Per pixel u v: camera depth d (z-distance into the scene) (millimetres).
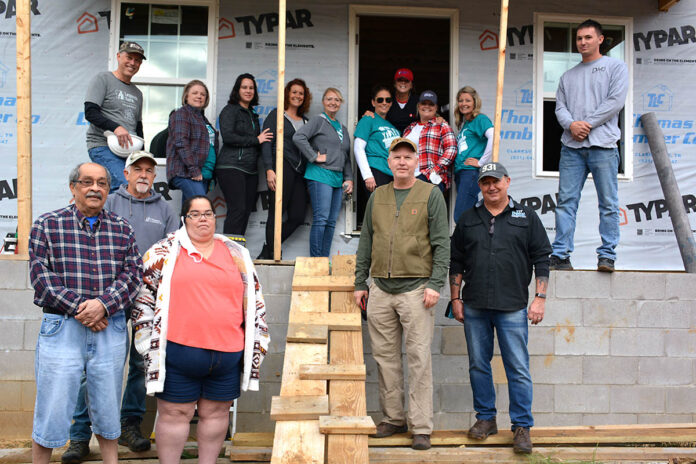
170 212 4246
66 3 6277
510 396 4074
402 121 6262
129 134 5137
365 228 4250
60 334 3152
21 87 4789
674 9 6719
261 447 4156
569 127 5152
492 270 4012
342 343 4062
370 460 3906
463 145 5996
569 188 5211
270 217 5871
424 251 3992
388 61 8258
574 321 4906
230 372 3271
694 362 4949
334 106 5949
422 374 3967
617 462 4145
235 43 6418
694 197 6605
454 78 6539
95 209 3252
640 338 4934
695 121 6660
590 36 5262
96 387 3258
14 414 4590
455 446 4113
